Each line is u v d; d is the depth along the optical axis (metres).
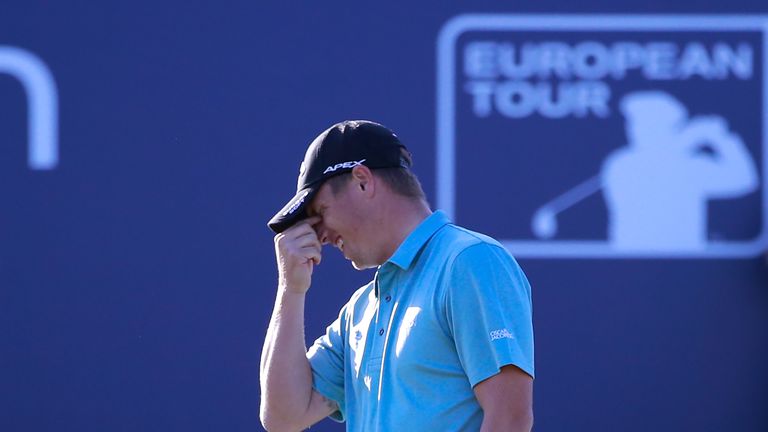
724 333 17.72
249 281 17.61
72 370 17.53
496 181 17.59
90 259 17.48
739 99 17.69
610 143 17.66
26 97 17.36
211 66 17.50
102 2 17.41
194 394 17.64
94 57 17.42
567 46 17.64
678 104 17.66
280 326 9.86
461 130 17.61
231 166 17.55
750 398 17.75
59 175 17.41
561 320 17.67
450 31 17.61
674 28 17.64
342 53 17.58
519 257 17.64
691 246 17.70
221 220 17.56
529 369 8.34
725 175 17.69
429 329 8.52
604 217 17.64
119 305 17.53
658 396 17.73
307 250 9.55
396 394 8.67
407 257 8.86
